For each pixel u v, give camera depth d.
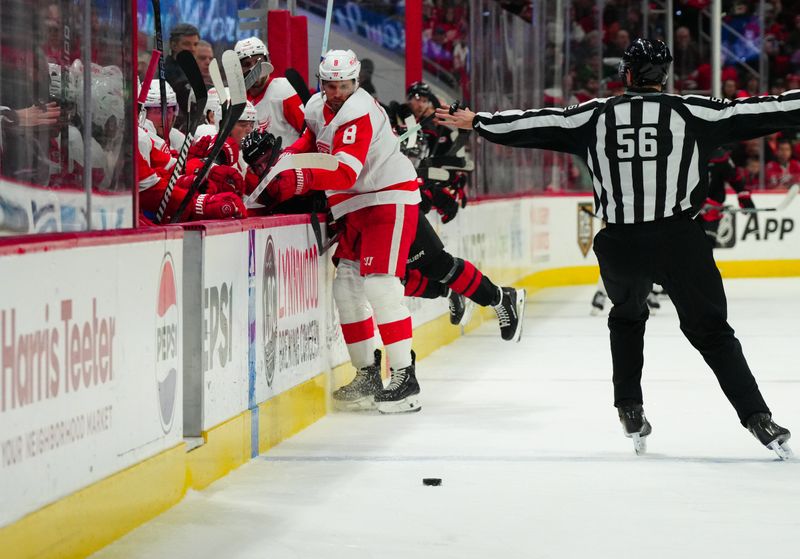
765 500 12.34
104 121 11.66
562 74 47.84
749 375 14.30
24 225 10.83
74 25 11.28
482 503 12.25
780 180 47.12
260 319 15.05
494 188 34.44
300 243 16.86
